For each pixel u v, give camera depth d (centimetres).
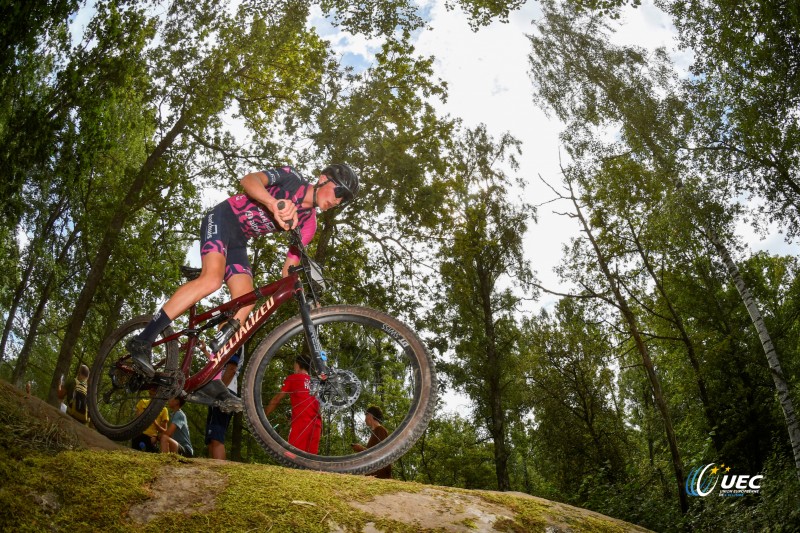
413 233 1966
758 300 2605
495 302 2375
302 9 1683
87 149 1360
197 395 304
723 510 1330
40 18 1101
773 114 1653
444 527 189
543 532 201
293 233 302
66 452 188
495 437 2269
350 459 270
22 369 1582
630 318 2109
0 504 159
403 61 1862
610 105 1927
